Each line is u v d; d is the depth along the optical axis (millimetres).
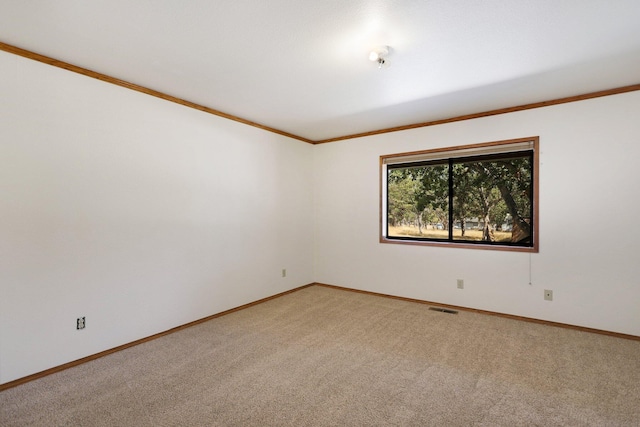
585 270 3010
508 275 3406
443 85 2781
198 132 3295
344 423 1747
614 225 2887
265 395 2010
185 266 3172
